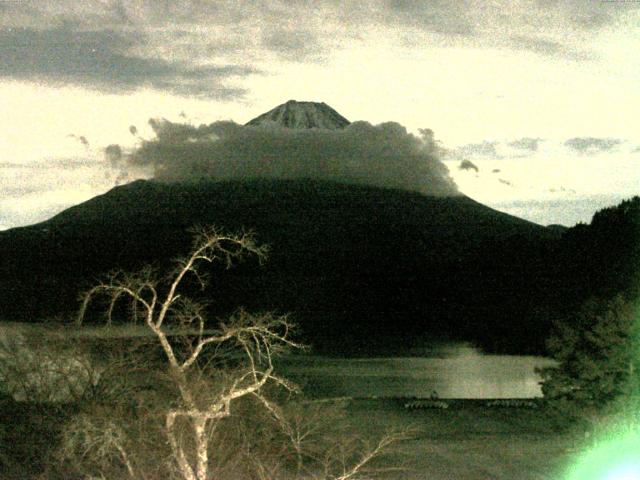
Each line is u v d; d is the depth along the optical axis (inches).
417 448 1037.8
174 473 682.8
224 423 739.4
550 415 1096.8
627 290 2486.5
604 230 3230.8
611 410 1009.5
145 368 886.4
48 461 771.4
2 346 940.6
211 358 703.1
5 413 878.4
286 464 831.1
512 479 894.4
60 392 937.5
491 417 1248.8
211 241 611.8
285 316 706.2
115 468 714.8
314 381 2004.2
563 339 1072.2
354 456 951.6
